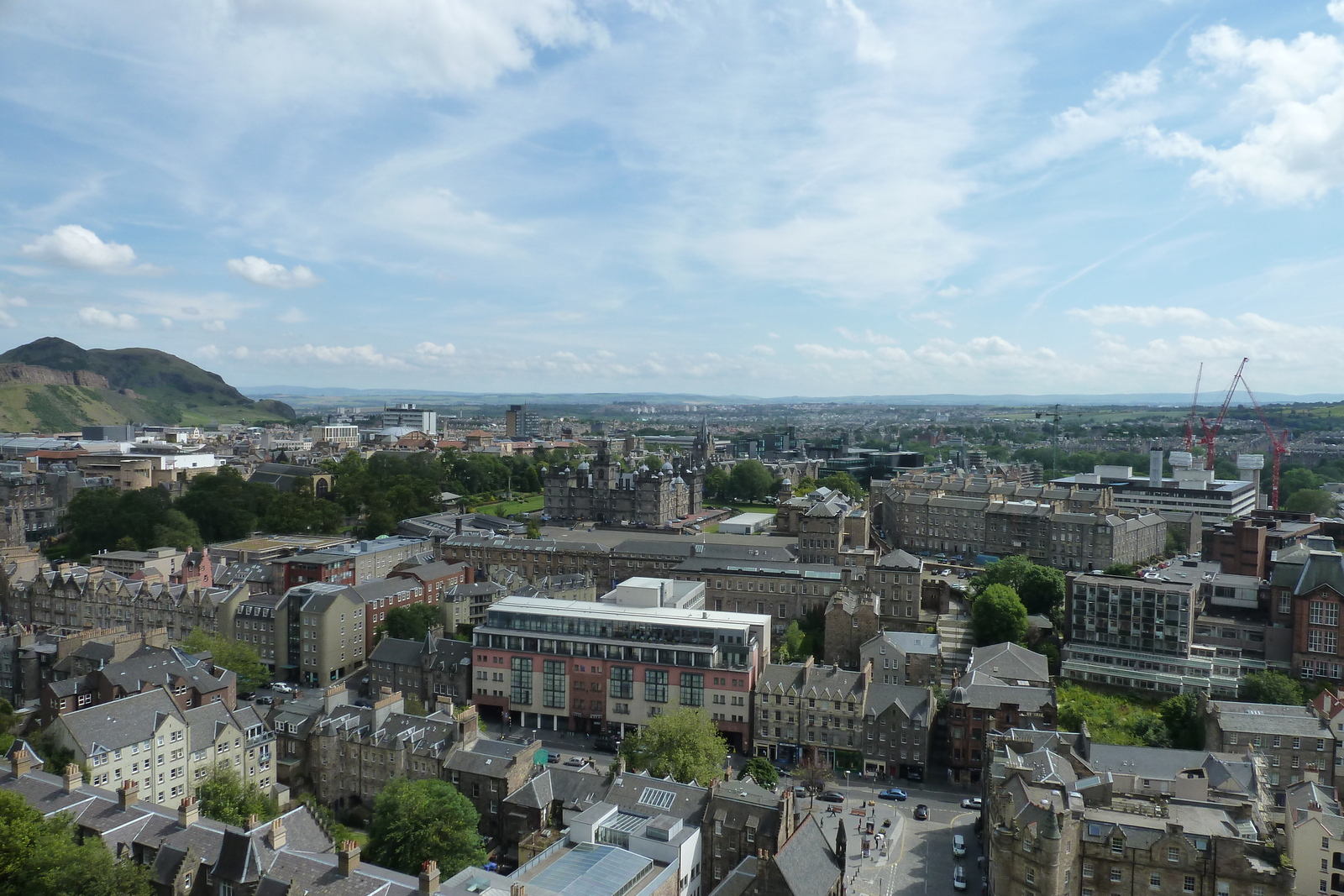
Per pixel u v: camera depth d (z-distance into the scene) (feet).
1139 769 443.73
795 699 608.60
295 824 361.10
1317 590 626.64
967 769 573.33
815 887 358.84
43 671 655.76
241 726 535.19
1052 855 358.64
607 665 652.48
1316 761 487.61
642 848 386.52
